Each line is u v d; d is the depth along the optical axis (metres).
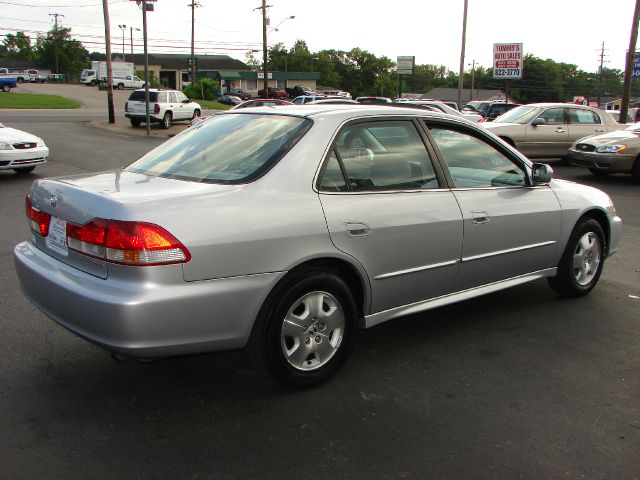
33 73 86.12
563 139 15.88
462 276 4.30
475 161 4.47
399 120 4.07
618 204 10.57
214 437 3.10
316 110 3.88
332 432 3.16
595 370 3.96
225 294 3.12
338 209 3.55
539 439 3.12
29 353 4.06
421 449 3.02
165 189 3.27
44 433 3.11
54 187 3.48
